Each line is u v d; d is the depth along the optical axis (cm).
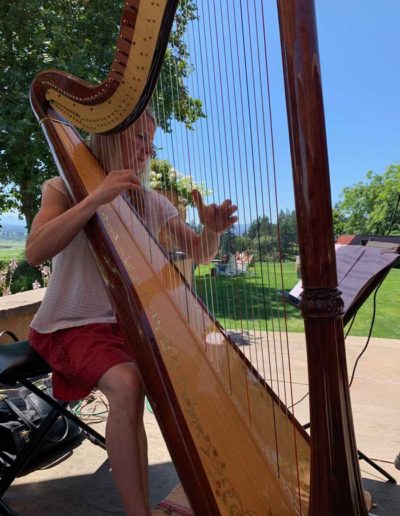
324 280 87
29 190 690
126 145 166
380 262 150
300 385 288
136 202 170
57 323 154
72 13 683
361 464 202
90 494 191
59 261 157
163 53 122
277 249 106
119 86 135
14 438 169
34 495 191
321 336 87
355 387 289
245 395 127
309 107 84
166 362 119
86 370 138
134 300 127
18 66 647
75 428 192
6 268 524
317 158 85
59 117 187
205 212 141
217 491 102
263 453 116
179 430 107
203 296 144
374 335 457
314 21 84
